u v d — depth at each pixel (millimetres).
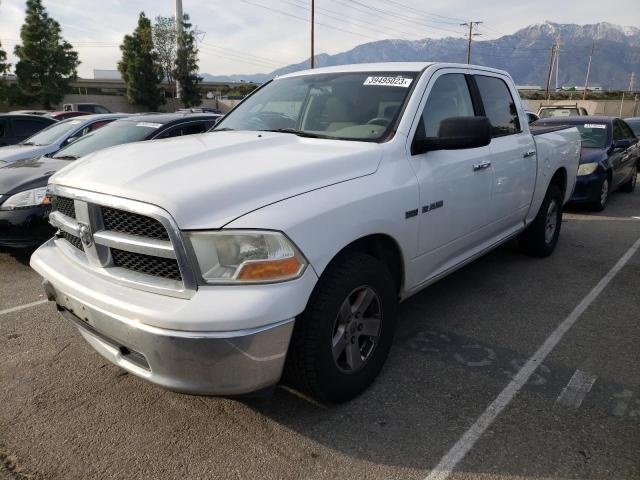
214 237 2184
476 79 4117
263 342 2201
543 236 5469
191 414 2805
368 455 2469
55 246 2996
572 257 5766
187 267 2189
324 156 2760
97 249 2496
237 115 4066
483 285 4805
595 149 8742
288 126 3627
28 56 40938
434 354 3457
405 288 3252
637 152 10836
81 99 44781
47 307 4344
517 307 4293
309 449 2512
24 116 11141
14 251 5629
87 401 2934
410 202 3037
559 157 5422
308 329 2471
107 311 2346
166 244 2244
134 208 2275
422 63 3666
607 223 7715
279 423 2713
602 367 3301
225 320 2115
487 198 3977
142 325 2215
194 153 2742
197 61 44438
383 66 3758
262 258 2211
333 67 4098
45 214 5266
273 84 4258
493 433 2623
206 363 2160
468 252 4008
